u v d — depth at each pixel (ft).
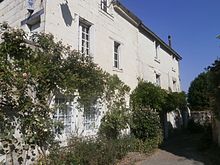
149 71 55.98
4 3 35.47
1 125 20.59
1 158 20.53
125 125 38.75
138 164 31.42
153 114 43.70
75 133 29.76
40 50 25.16
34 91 23.62
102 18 39.29
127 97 43.88
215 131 41.11
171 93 56.85
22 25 31.58
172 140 54.85
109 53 40.37
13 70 21.85
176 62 80.74
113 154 30.22
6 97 21.02
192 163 31.55
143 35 54.65
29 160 22.72
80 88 29.94
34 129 22.99
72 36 32.24
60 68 26.58
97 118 34.58
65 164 24.25
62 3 31.17
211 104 35.88
